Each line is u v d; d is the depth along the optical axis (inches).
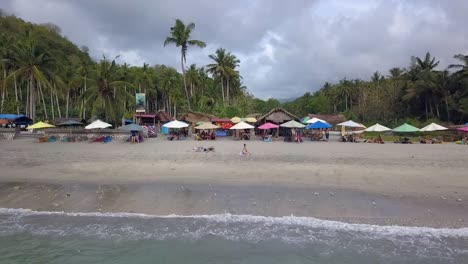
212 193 451.5
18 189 476.7
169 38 2062.0
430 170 570.6
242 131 1509.6
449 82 2095.2
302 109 4224.9
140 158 729.6
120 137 1270.9
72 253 302.7
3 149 912.9
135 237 329.4
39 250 308.5
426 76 2165.4
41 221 366.9
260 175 549.0
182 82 3420.3
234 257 292.4
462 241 308.5
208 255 296.2
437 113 2146.9
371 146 1018.1
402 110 2381.9
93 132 1253.7
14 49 1660.9
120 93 1595.7
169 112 3464.6
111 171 592.1
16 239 328.5
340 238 320.5
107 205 411.8
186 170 594.9
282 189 465.7
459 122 2058.3
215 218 369.7
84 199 433.4
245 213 382.0
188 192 457.7
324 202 409.7
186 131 1521.9
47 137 1208.2
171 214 382.3
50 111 2433.6
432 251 293.7
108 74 1523.1
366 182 496.7
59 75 2074.3
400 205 393.7
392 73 3110.2
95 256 297.4
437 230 329.7
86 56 3730.3
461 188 455.8
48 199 434.3
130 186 489.4
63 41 3585.1
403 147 982.4
